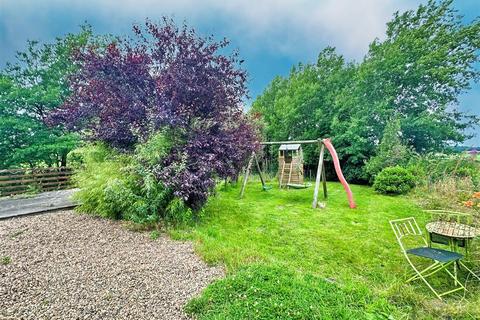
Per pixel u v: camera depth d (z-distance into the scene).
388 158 9.59
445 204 5.53
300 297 2.13
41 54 12.12
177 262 2.93
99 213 4.49
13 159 10.49
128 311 2.02
